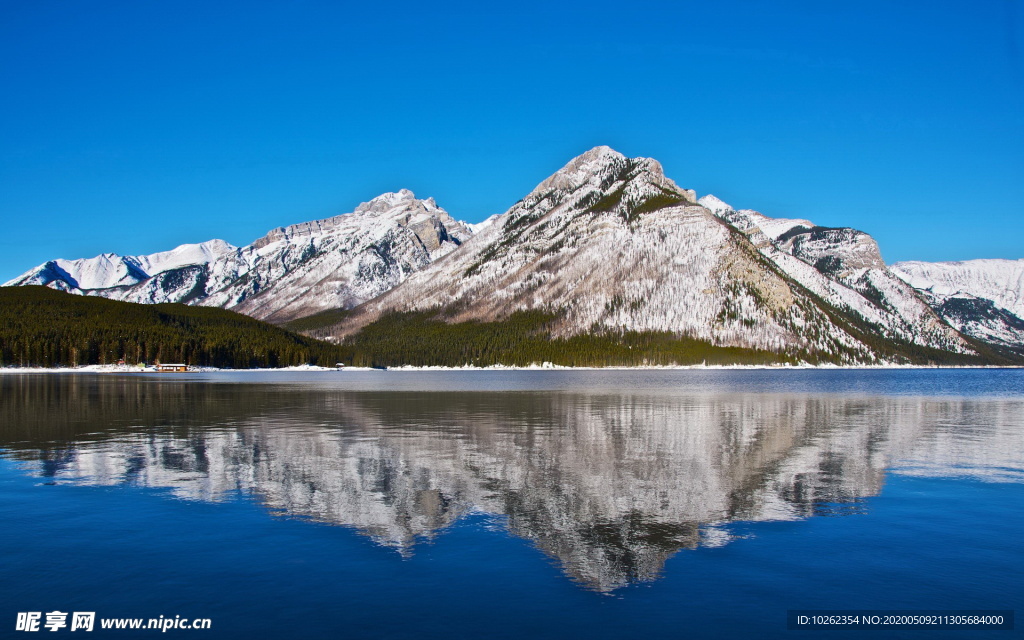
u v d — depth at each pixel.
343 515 30.75
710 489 36.12
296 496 34.22
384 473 39.88
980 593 22.52
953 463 44.69
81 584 22.89
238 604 21.42
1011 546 26.86
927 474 40.62
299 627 19.94
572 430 61.44
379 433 58.41
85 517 30.36
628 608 21.22
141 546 26.50
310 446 50.44
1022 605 21.66
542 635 19.50
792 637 19.47
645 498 34.03
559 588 22.69
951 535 28.22
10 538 27.38
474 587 22.77
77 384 144.88
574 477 38.97
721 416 77.06
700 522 29.94
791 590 22.64
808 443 54.03
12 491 35.19
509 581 23.28
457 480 38.00
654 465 43.00
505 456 46.25
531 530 28.67
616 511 31.58
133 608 21.12
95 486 36.38
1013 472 41.50
